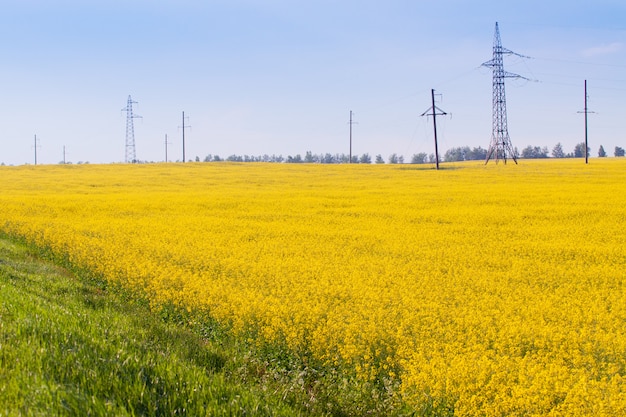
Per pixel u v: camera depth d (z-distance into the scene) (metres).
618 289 12.91
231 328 9.89
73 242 17.81
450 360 8.01
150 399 5.30
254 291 11.46
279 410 6.00
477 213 26.36
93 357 6.12
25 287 11.20
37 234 20.16
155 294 12.09
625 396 6.65
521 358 8.23
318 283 12.38
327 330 9.00
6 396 4.80
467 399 6.83
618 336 9.03
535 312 10.52
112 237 19.47
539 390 6.84
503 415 6.66
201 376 6.19
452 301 11.33
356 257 16.36
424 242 19.22
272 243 18.81
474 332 9.27
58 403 4.77
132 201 33.25
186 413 5.23
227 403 5.58
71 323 7.66
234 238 19.78
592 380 7.27
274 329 9.27
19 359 5.61
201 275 13.38
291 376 8.23
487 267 15.24
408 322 9.57
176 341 8.66
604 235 20.67
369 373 7.95
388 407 7.02
